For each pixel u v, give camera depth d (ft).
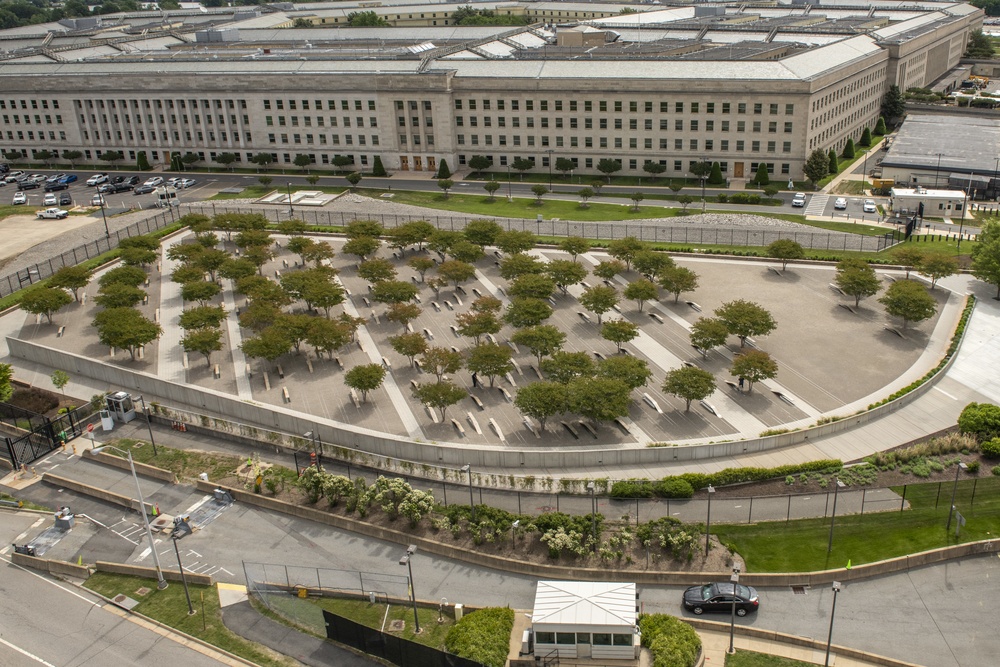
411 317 400.26
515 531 263.08
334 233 549.13
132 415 350.43
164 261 523.70
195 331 409.49
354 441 323.98
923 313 385.29
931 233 522.88
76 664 223.10
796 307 423.64
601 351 384.88
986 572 246.27
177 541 272.51
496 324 387.14
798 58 654.94
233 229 534.37
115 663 223.10
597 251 502.38
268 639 229.66
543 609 216.95
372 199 632.79
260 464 311.88
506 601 241.55
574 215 575.79
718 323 370.94
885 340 388.37
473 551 258.37
